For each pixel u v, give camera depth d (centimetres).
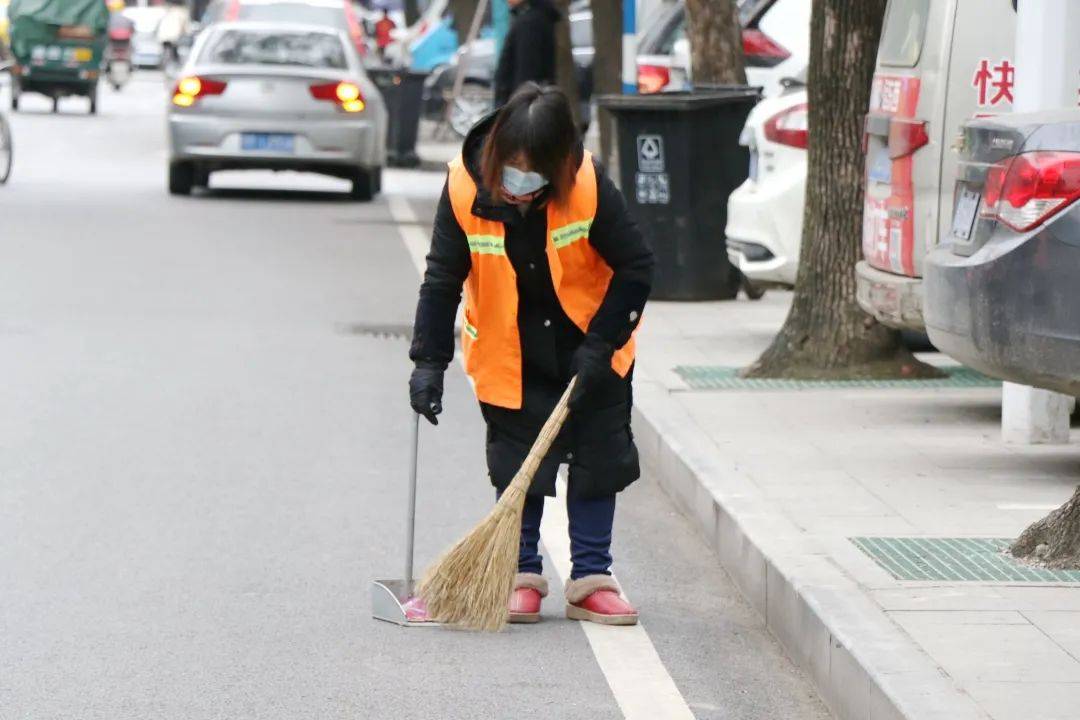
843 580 1166
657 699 1076
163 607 1244
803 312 2027
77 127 6350
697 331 2395
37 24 6988
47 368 2122
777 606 1201
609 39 4156
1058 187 1270
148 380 2069
